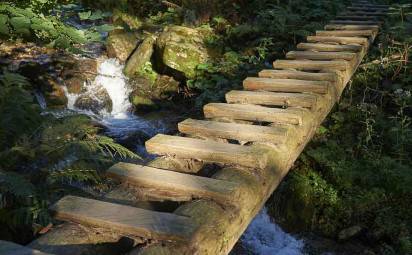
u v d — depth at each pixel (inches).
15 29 111.5
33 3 120.3
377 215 171.6
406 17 285.3
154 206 93.1
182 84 275.7
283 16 291.7
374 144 199.5
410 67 229.3
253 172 103.7
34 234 119.2
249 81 169.0
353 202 176.9
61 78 257.1
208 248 78.4
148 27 329.7
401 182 175.6
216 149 108.6
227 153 105.5
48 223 110.2
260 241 178.7
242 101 155.0
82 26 309.1
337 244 171.2
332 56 200.7
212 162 108.0
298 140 128.4
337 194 182.7
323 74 172.7
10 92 149.3
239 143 128.7
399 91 209.0
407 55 227.3
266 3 332.5
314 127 146.4
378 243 166.6
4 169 135.3
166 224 77.5
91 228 81.2
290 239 177.5
